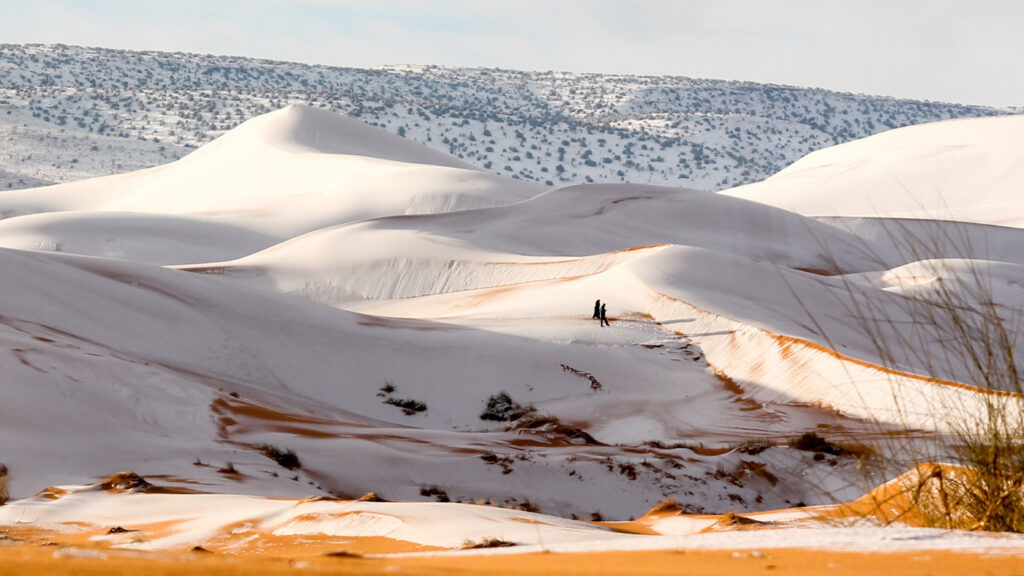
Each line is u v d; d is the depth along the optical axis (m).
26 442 88.50
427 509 46.16
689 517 43.06
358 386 169.50
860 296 188.88
